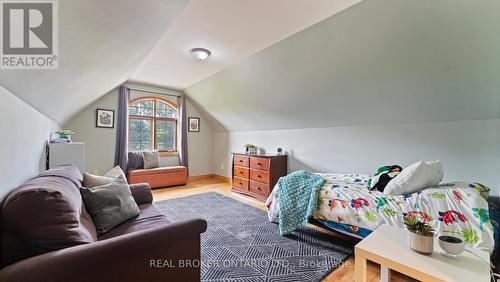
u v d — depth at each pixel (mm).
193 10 1992
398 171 2299
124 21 1370
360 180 2639
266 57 2957
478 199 1660
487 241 1492
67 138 2664
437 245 1294
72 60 1403
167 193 4309
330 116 3350
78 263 907
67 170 1759
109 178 2078
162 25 1873
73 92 2172
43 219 978
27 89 1347
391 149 2895
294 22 2189
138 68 3641
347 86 2732
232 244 2242
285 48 2676
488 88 1986
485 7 1570
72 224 1057
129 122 4746
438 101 2322
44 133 2225
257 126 4711
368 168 3119
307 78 2928
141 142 4926
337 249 2145
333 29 2205
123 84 4520
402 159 2803
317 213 2324
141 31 1727
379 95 2621
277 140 4410
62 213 1033
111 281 1003
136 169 4562
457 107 2271
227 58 3162
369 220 1971
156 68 3629
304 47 2541
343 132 3393
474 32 1719
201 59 3189
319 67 2688
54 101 2010
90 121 4258
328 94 2992
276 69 3064
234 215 3090
